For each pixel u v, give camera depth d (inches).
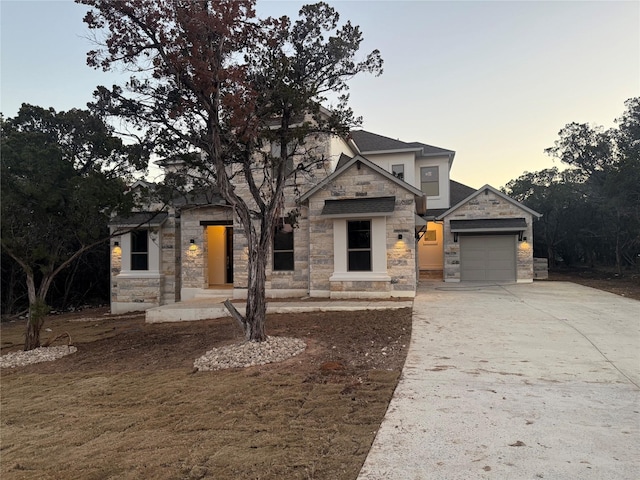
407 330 349.1
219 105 310.5
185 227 660.1
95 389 255.3
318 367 261.7
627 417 169.6
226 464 142.9
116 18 289.6
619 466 129.5
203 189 397.7
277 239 609.9
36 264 398.9
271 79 318.0
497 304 467.8
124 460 153.1
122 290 695.7
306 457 144.9
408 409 184.1
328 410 189.3
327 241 564.1
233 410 198.2
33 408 229.5
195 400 217.5
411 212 536.1
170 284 688.4
